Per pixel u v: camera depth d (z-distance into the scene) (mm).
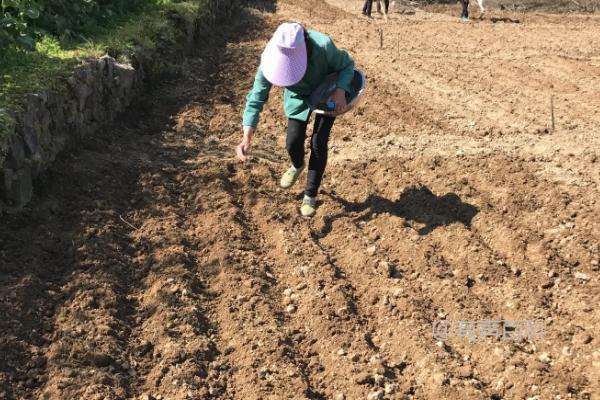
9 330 4133
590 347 4195
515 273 5023
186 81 8930
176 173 6352
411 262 5180
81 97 6383
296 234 5559
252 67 10227
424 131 7805
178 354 4125
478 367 4141
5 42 6277
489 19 18578
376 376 4004
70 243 5062
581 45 13742
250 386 3941
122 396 3824
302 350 4305
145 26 8812
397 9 19781
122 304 4586
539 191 6121
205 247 5328
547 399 3816
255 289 4766
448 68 11125
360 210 5980
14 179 5219
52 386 3818
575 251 5203
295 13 17609
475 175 6480
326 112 5012
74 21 7793
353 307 4688
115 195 5820
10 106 5297
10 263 4730
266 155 6996
